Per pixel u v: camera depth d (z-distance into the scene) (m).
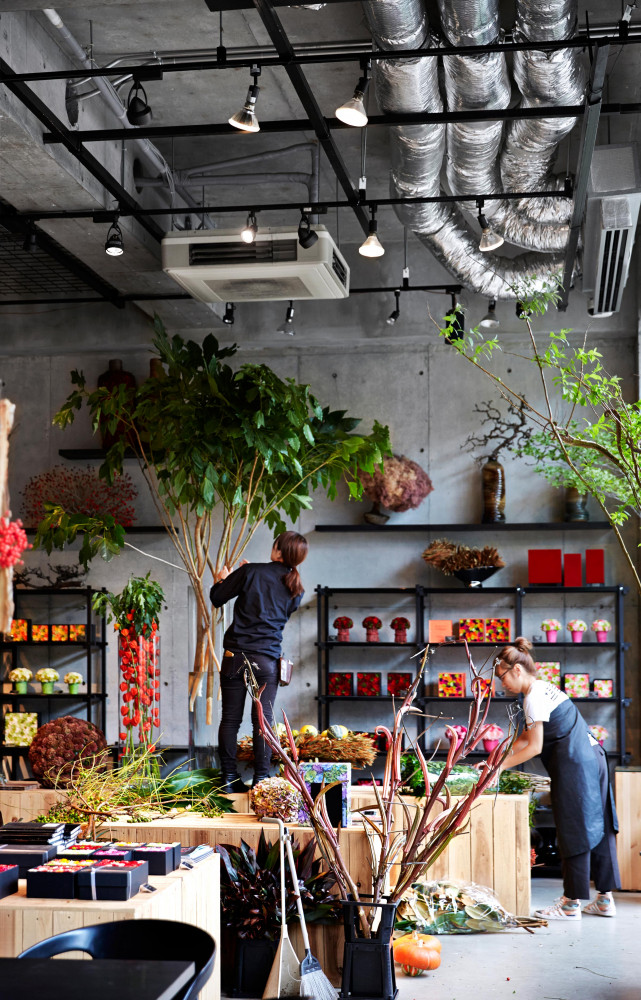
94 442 8.98
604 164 5.86
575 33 4.75
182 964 2.47
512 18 5.48
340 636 8.34
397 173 5.94
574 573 8.12
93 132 5.37
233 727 5.80
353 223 8.27
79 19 5.45
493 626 8.17
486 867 5.91
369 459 7.24
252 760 6.01
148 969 2.44
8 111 4.96
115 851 3.93
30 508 8.90
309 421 7.05
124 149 6.34
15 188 5.89
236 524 8.74
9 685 8.69
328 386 8.85
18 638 8.47
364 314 8.62
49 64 5.39
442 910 5.68
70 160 5.72
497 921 5.71
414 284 8.60
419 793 5.83
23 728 8.32
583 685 8.01
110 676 8.69
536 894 6.84
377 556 8.66
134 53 5.82
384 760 8.34
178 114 6.59
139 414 6.72
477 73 4.84
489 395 8.61
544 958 5.19
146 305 8.07
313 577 8.72
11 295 8.74
